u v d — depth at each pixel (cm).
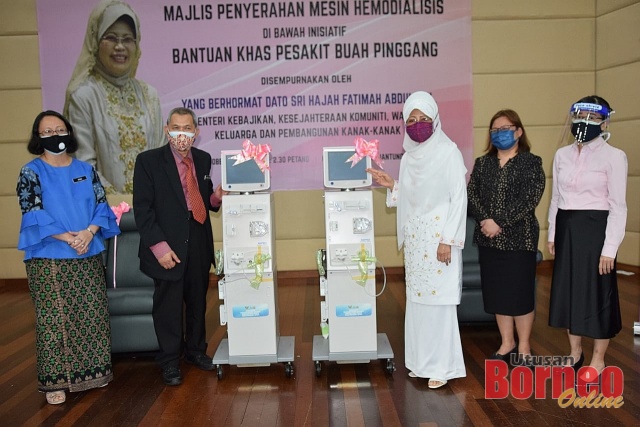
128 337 371
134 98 613
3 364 375
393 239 630
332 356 336
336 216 331
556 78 628
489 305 340
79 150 610
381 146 629
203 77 615
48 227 292
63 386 307
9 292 598
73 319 307
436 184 309
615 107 606
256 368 358
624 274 592
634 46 580
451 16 618
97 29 602
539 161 330
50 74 607
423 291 314
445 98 625
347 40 618
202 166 348
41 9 601
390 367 336
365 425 274
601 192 304
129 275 395
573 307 310
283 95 621
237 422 282
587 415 278
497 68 623
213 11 609
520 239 327
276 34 614
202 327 362
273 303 335
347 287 333
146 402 309
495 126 334
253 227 330
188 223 333
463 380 327
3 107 612
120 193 617
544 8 620
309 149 627
